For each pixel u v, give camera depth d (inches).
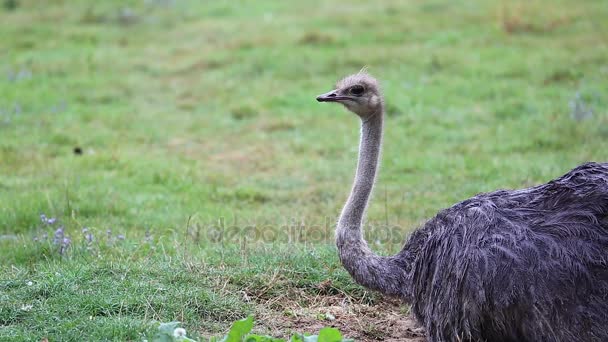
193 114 721.0
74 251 395.5
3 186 529.7
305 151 627.2
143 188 536.4
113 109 729.0
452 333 278.4
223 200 522.6
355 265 306.8
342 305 350.6
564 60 804.0
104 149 624.1
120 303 325.7
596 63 796.6
